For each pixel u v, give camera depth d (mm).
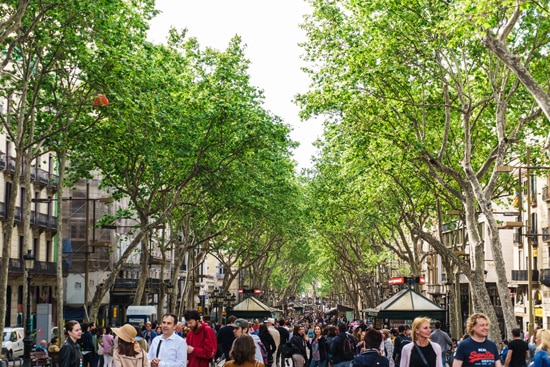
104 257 66562
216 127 39469
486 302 30906
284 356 29391
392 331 30703
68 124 31328
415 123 32969
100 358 27484
